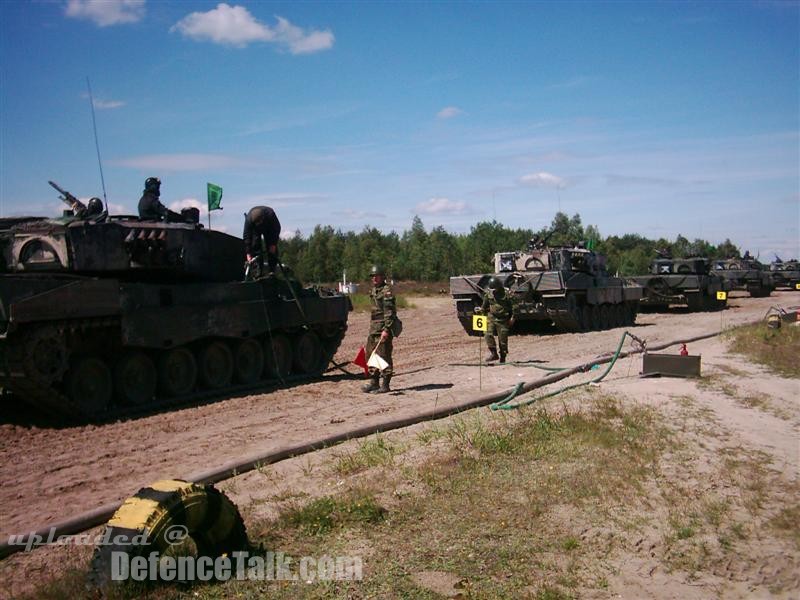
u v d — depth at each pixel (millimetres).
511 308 18094
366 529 6891
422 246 59438
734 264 50000
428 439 9922
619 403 12227
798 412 12758
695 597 6156
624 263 57812
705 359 18172
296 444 9648
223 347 14250
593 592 6023
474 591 5816
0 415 11891
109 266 12352
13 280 10414
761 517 7777
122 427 11172
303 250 62562
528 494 7758
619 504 7719
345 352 20406
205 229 14258
